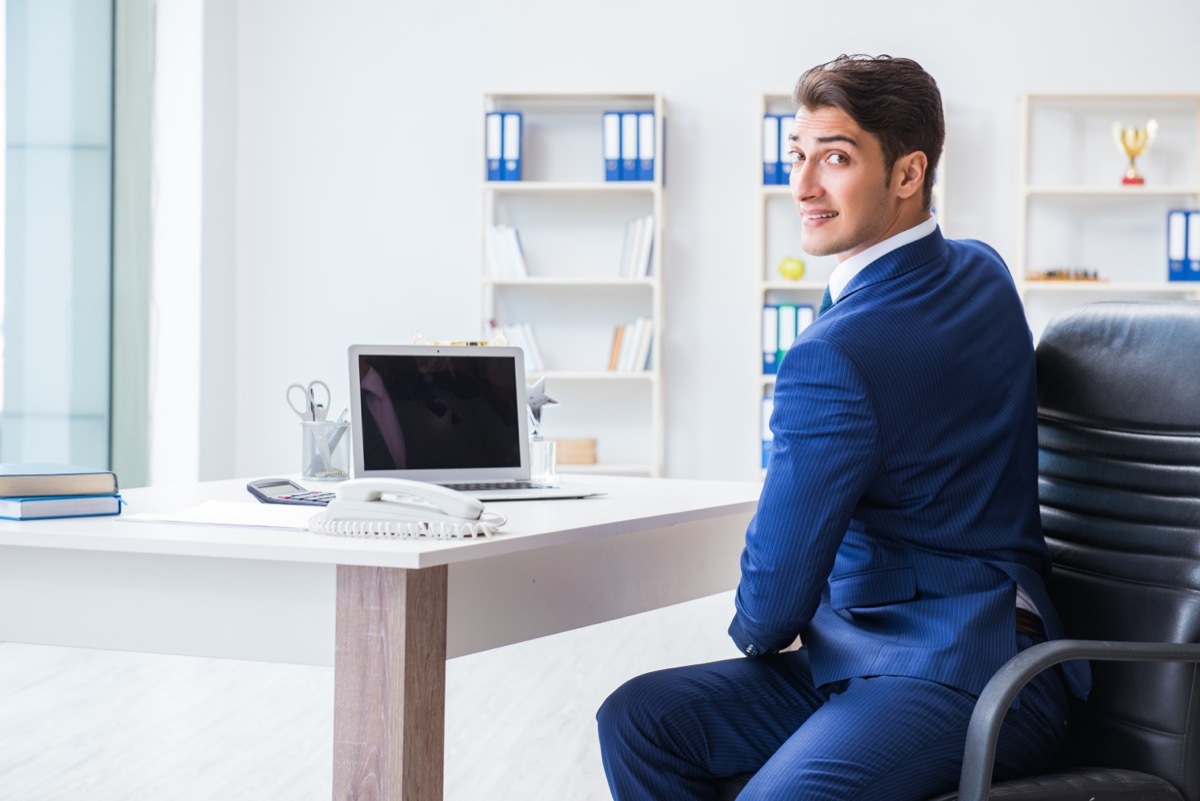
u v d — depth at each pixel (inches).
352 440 78.8
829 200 61.7
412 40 215.2
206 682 147.1
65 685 144.4
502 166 206.5
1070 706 63.7
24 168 168.9
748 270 212.4
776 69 211.0
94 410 187.2
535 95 206.8
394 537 56.9
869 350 57.3
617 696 64.6
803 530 57.2
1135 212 207.6
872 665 58.5
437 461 81.2
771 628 59.2
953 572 59.2
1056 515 68.5
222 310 212.8
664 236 213.3
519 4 214.1
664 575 76.3
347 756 55.4
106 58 188.9
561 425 215.9
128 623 58.9
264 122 217.2
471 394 83.7
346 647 55.2
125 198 195.0
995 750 54.9
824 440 56.9
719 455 213.6
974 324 61.1
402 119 215.9
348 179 216.7
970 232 209.0
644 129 203.6
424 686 55.8
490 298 211.0
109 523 61.1
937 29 208.4
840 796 53.8
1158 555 62.1
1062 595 65.9
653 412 205.2
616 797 63.1
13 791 107.0
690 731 63.1
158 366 204.5
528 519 64.7
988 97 208.1
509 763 118.2
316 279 217.6
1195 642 58.7
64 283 178.9
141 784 109.7
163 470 205.0
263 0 216.8
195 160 203.6
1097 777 57.3
